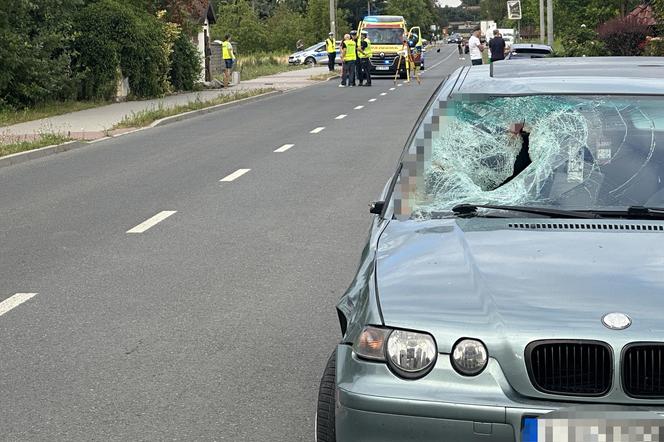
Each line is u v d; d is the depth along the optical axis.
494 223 4.75
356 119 26.34
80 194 14.30
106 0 34.09
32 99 29.39
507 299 3.96
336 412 3.97
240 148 19.95
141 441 5.25
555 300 3.93
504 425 3.71
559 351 3.77
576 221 4.73
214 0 105.88
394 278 4.23
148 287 8.67
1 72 27.80
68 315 7.79
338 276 8.98
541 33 60.53
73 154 19.67
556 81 5.61
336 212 12.32
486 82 5.71
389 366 3.87
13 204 13.57
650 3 33.06
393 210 5.12
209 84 43.62
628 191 4.99
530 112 5.38
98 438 5.30
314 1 107.81
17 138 21.25
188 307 7.97
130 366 6.51
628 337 3.74
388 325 3.93
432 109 5.54
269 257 9.82
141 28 34.28
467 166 5.28
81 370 6.45
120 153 19.59
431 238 4.61
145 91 35.00
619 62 6.12
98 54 32.66
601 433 3.69
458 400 3.75
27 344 7.04
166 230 11.34
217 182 15.14
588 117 5.30
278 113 29.14
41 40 29.39
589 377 3.76
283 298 8.22
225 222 11.78
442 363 3.82
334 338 7.07
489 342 3.81
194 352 6.79
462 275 4.18
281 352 6.76
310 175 15.72
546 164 5.19
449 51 126.38
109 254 10.10
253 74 58.28
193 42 43.66
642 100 5.34
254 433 5.34
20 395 6.00
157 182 15.31
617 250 4.32
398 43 54.66
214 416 5.60
